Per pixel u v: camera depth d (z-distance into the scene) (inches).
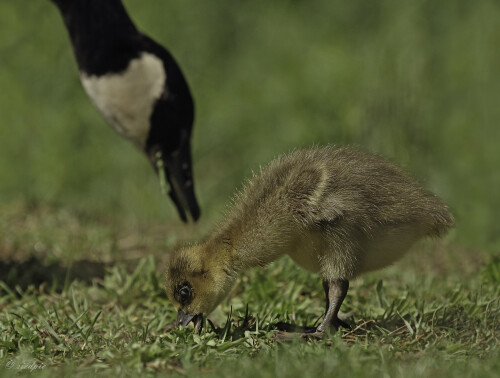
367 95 729.6
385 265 354.3
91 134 770.8
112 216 701.3
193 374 278.1
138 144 459.5
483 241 605.3
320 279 420.8
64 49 787.4
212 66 847.1
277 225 344.2
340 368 274.8
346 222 335.9
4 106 770.2
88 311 389.4
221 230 355.9
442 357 298.5
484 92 735.7
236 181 757.9
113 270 451.5
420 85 726.5
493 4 781.3
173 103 449.7
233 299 408.5
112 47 452.1
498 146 689.6
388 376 269.0
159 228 648.4
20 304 404.5
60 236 582.6
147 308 407.8
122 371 286.7
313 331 347.9
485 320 344.8
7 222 631.8
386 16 821.2
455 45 770.2
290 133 756.0
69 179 748.6
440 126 712.4
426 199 354.3
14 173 743.7
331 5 868.0
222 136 794.2
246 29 866.8
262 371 273.7
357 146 387.2
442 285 436.5
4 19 787.4
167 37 836.0
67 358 314.8
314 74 788.6
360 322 357.1
